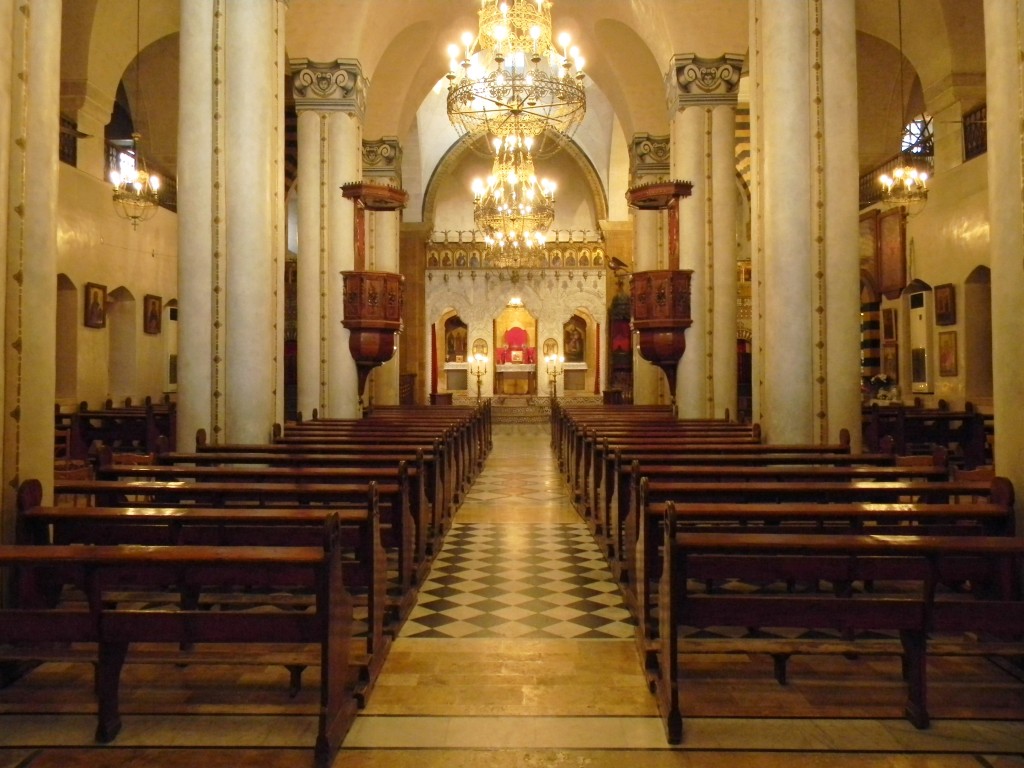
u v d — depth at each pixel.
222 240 10.00
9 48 5.59
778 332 9.94
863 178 20.66
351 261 15.86
